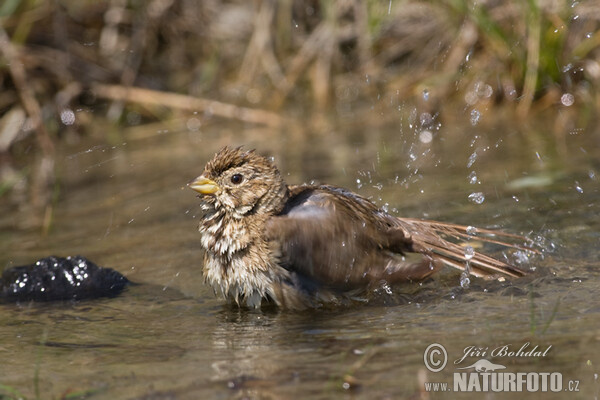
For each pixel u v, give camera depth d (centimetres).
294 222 835
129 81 1628
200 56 1730
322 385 615
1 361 702
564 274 852
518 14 1506
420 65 1606
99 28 1698
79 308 847
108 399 607
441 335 708
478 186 1146
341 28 1688
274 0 1714
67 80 1584
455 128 1439
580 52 1478
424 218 1034
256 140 1465
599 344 665
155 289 898
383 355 670
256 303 840
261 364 665
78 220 1142
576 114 1426
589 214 1008
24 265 937
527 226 986
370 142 1405
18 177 1300
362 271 856
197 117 1580
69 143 1501
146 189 1257
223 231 852
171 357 694
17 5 1588
